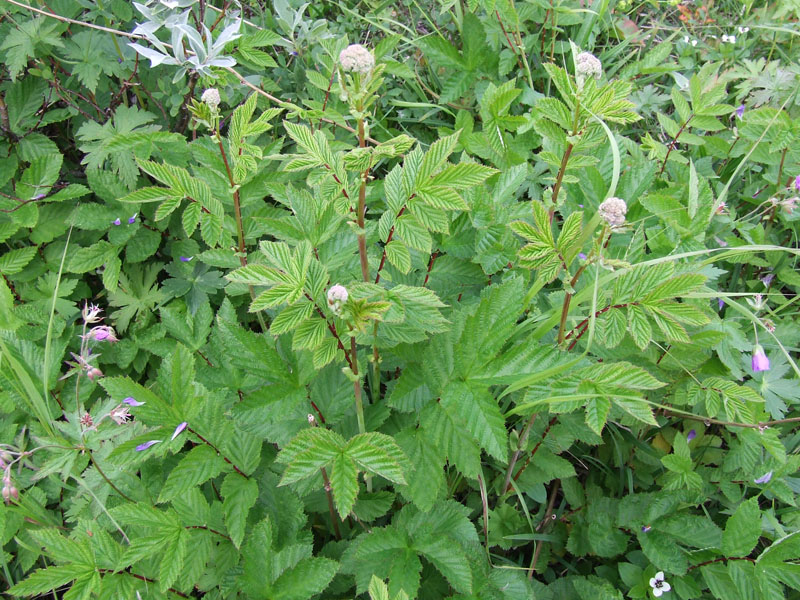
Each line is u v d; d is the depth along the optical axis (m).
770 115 1.01
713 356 0.92
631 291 0.67
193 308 1.00
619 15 1.50
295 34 1.26
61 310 0.97
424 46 1.22
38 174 0.99
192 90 1.04
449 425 0.73
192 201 0.81
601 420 0.63
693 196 0.85
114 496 0.81
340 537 0.83
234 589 0.72
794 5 1.34
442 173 0.61
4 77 1.05
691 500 0.84
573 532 0.87
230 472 0.74
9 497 0.73
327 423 0.76
